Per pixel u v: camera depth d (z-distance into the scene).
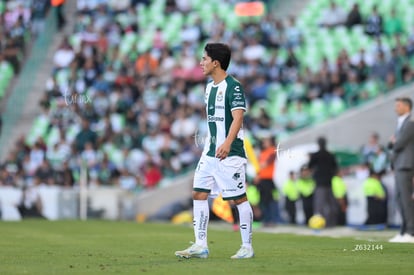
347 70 95.56
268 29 108.12
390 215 70.25
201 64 34.31
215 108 33.94
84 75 103.50
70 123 98.56
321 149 68.50
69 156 89.81
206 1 119.31
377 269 29.83
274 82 99.31
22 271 29.83
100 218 82.62
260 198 70.75
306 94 94.44
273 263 32.19
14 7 120.00
